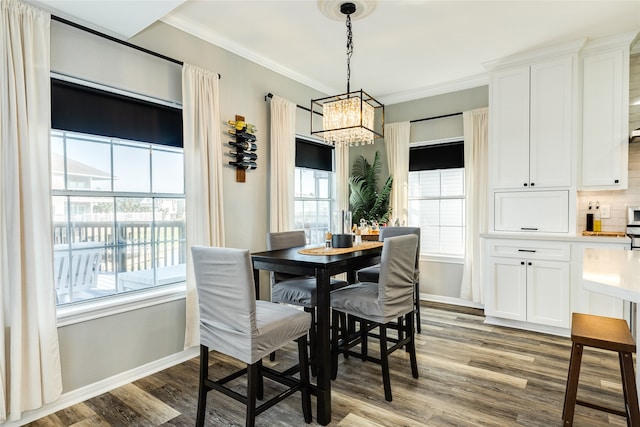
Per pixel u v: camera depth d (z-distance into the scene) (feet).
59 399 7.33
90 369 7.84
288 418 6.94
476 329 11.80
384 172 16.61
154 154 9.59
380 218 15.70
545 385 8.04
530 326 11.60
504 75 12.10
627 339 5.51
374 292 8.14
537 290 11.30
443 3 8.71
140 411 7.25
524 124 11.75
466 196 14.16
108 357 8.14
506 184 12.06
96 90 8.26
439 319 12.88
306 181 15.02
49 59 7.11
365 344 9.41
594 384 8.03
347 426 6.63
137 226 9.29
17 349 6.52
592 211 11.91
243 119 11.33
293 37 10.48
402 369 8.96
